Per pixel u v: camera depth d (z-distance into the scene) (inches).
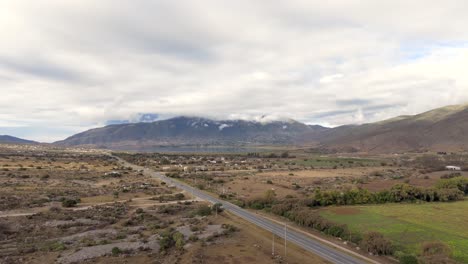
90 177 7445.9
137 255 2822.3
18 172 7199.8
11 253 2785.4
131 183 6919.3
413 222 4047.7
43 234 3383.4
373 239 3088.1
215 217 4306.1
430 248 2962.6
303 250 3038.9
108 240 3221.0
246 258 2778.1
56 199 4992.6
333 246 3179.1
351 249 3105.3
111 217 4160.9
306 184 7224.4
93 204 4891.7
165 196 5659.5
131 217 4207.7
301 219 3988.7
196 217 4318.4
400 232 3624.5
